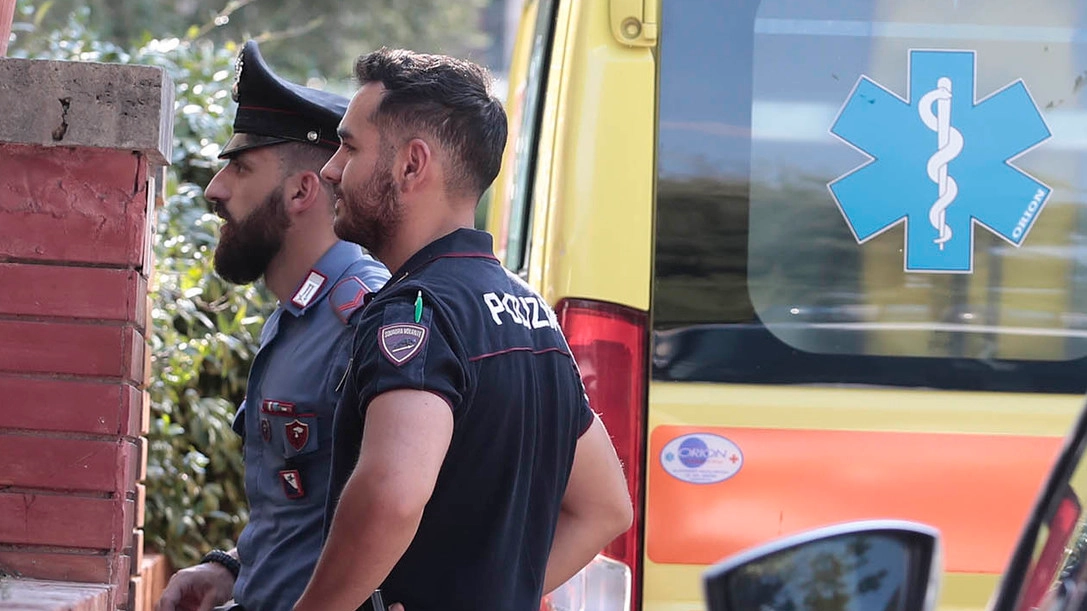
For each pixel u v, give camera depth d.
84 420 11.62
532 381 9.60
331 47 56.41
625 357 13.57
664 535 13.47
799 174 13.81
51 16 39.50
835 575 7.44
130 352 11.67
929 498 13.59
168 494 18.62
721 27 13.84
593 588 13.46
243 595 11.45
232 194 12.06
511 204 20.19
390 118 9.83
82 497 11.62
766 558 7.43
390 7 58.38
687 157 13.75
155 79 11.62
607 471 10.45
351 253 11.86
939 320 13.79
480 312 9.45
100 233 11.66
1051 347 13.83
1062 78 13.96
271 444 11.40
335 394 11.09
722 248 13.70
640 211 13.68
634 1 13.76
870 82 13.89
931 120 13.91
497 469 9.39
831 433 13.59
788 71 13.86
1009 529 13.60
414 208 9.85
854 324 13.72
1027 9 13.96
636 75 13.76
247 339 20.08
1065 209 13.91
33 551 11.62
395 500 8.70
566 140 13.73
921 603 7.42
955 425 13.68
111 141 11.55
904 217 13.84
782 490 13.53
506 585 9.49
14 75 11.54
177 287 18.83
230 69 22.78
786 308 13.70
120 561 11.76
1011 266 13.88
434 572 9.43
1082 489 8.10
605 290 13.61
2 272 11.62
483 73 10.20
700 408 13.55
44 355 11.62
